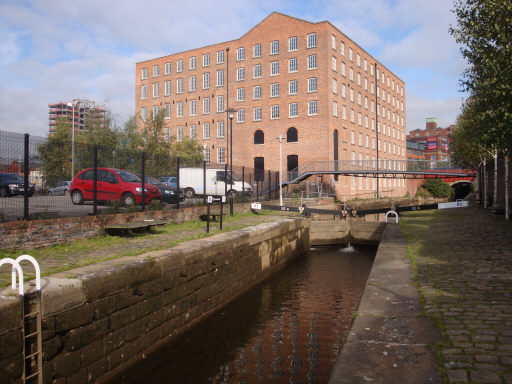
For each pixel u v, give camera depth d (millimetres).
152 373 7578
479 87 12680
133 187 13547
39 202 10039
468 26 12148
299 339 9289
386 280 7996
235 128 47531
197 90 51125
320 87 41938
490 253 10453
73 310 6336
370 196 51781
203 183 18469
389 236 14750
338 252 22672
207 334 9594
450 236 14055
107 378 7062
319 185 40812
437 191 59469
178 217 15750
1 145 8953
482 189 31094
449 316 5746
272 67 45031
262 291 13938
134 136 38906
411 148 87375
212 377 7406
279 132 44281
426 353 4488
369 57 54156
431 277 8156
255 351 8594
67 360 6207
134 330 7836
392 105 63688
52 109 134625
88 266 7648
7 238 8836
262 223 18078
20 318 5293
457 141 30797
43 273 7078
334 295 13398
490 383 3736
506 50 11430
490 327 5223
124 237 11828
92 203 12039
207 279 10922
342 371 4098
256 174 26469
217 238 12320
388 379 3895
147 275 8266
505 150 13445
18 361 5250
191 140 45250
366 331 5246
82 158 11688
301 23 43094
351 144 47688
